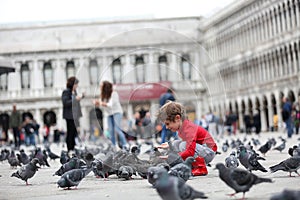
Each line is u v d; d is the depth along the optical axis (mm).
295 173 20000
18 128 64750
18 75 143875
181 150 19578
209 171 21422
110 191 17016
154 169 16094
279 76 98250
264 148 29328
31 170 20078
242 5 110750
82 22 145625
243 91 113312
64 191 17609
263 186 16734
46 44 145875
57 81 145500
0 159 34219
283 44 96188
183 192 12078
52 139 108875
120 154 20359
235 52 115750
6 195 17359
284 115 53781
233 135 81562
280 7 96750
